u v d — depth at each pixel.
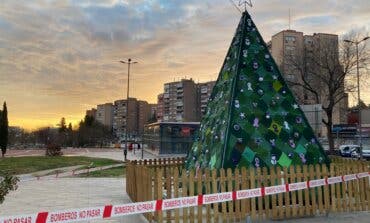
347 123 80.62
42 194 17.47
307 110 21.80
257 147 11.77
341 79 48.19
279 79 13.20
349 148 51.94
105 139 115.00
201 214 9.44
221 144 11.80
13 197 16.59
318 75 47.97
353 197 11.35
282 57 59.59
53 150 55.72
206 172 9.79
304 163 12.05
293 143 12.23
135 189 12.95
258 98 12.60
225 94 13.13
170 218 9.34
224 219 9.73
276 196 10.63
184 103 129.25
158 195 9.36
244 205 9.95
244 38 13.63
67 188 19.70
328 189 10.99
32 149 88.69
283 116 12.56
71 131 109.00
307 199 10.70
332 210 10.96
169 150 54.28
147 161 16.72
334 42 50.06
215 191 9.76
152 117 158.62
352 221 10.36
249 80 12.83
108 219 10.95
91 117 119.31
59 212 7.20
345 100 71.81
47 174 28.61
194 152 13.93
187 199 8.84
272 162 11.68
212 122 13.23
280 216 10.35
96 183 22.05
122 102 164.00
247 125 12.02
